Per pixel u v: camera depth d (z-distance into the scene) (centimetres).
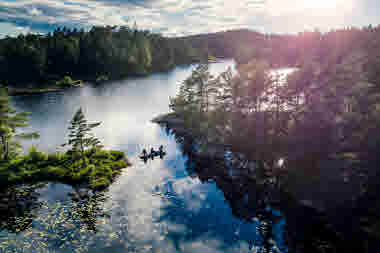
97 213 3031
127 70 16350
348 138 3434
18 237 2597
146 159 4591
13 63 12388
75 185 3634
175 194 3472
